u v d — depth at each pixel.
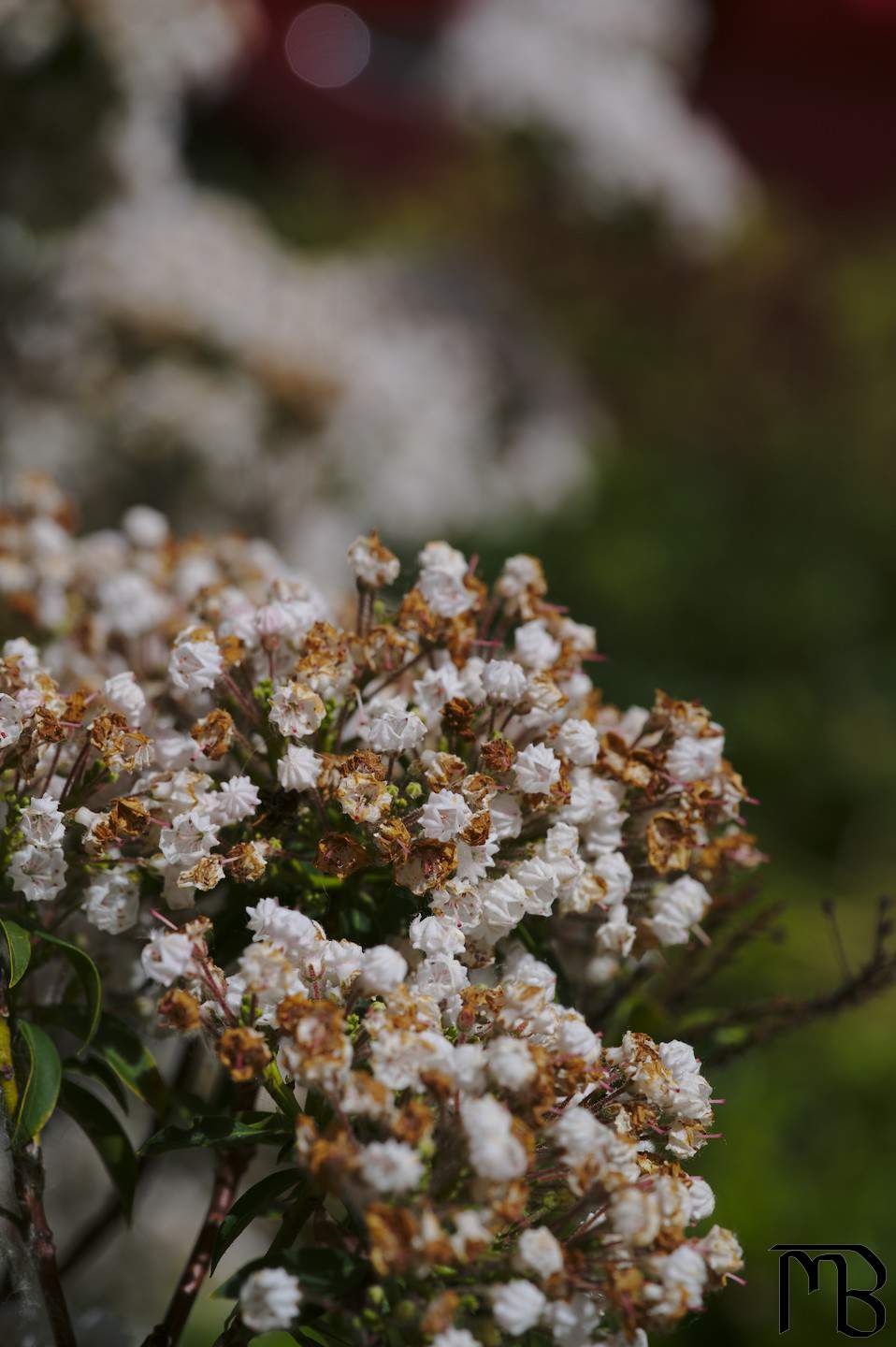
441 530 2.96
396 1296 0.89
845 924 2.41
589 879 0.97
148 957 0.92
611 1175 0.89
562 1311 0.88
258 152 4.93
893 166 5.16
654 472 3.72
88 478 2.26
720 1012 1.10
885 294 4.44
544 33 3.38
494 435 3.23
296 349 2.29
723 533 3.57
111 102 2.18
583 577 3.29
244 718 1.00
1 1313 0.96
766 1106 1.86
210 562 1.11
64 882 0.95
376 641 0.99
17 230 2.28
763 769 2.93
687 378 4.07
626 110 3.34
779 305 4.21
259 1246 1.63
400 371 2.73
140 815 0.95
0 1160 0.95
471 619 1.02
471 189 3.93
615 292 3.97
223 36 2.25
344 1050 0.89
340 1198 0.91
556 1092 0.91
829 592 3.41
